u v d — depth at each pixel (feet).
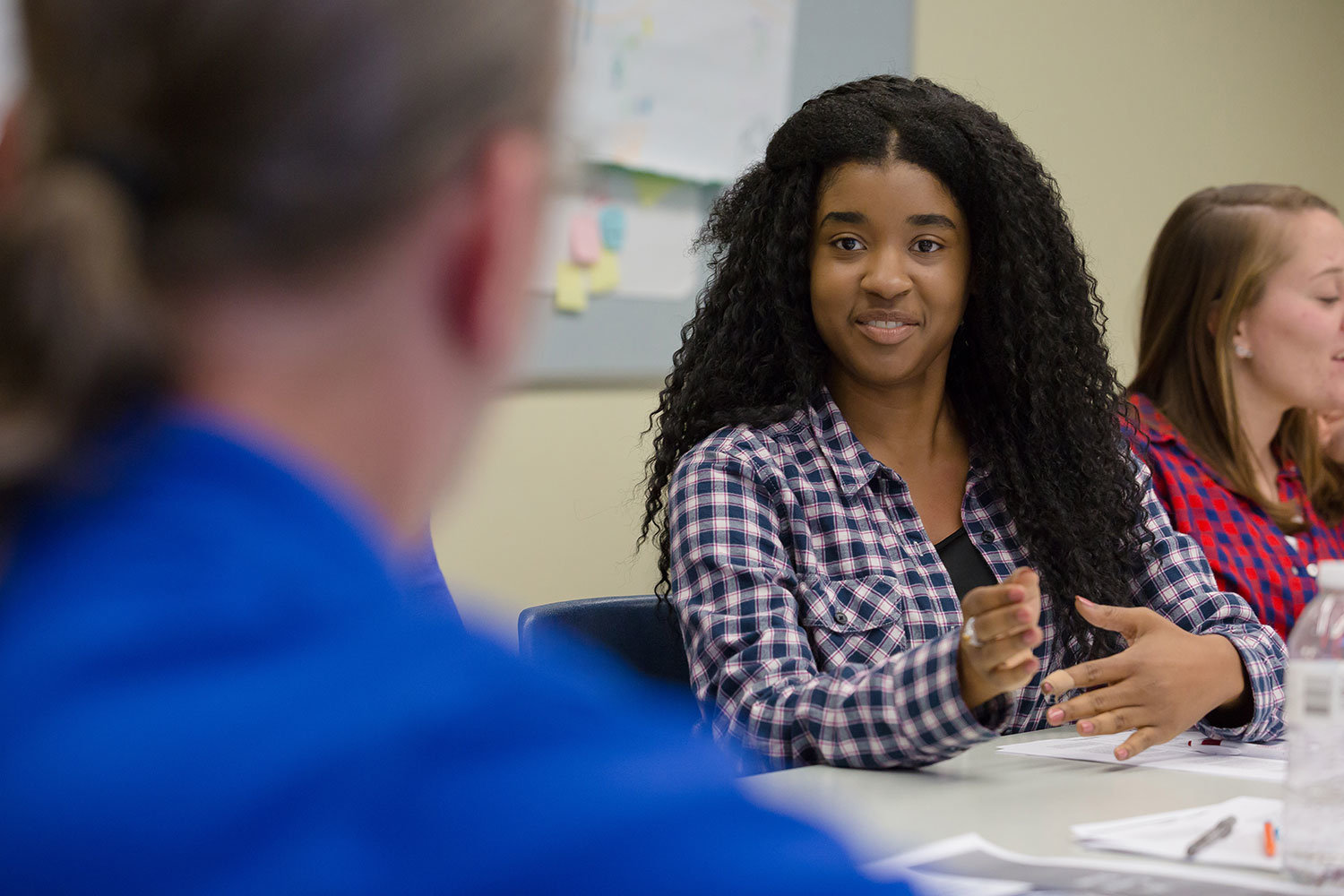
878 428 4.86
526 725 0.78
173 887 0.69
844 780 3.43
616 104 7.39
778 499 4.55
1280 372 6.38
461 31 0.85
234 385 0.85
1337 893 2.48
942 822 3.05
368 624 0.80
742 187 5.22
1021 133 10.09
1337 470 6.81
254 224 0.83
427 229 0.87
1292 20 12.41
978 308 4.90
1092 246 10.74
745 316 5.02
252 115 0.81
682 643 5.07
